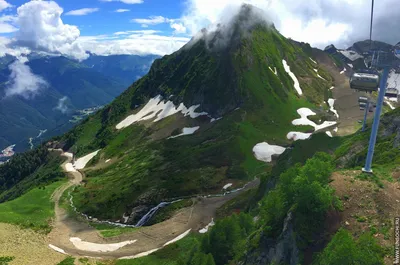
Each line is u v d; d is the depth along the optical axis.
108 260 86.62
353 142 90.38
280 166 91.50
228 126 185.12
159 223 105.56
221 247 55.25
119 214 129.00
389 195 39.03
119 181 159.62
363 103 114.50
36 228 108.50
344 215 37.75
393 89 41.59
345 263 28.14
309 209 38.38
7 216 115.94
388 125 83.75
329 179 42.78
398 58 40.53
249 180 134.50
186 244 85.50
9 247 91.50
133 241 96.38
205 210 109.94
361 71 43.84
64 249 94.31
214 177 138.62
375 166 52.75
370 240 33.06
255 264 43.16
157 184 140.75
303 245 36.53
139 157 189.12
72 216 127.50
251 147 161.62
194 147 174.12
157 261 79.62
